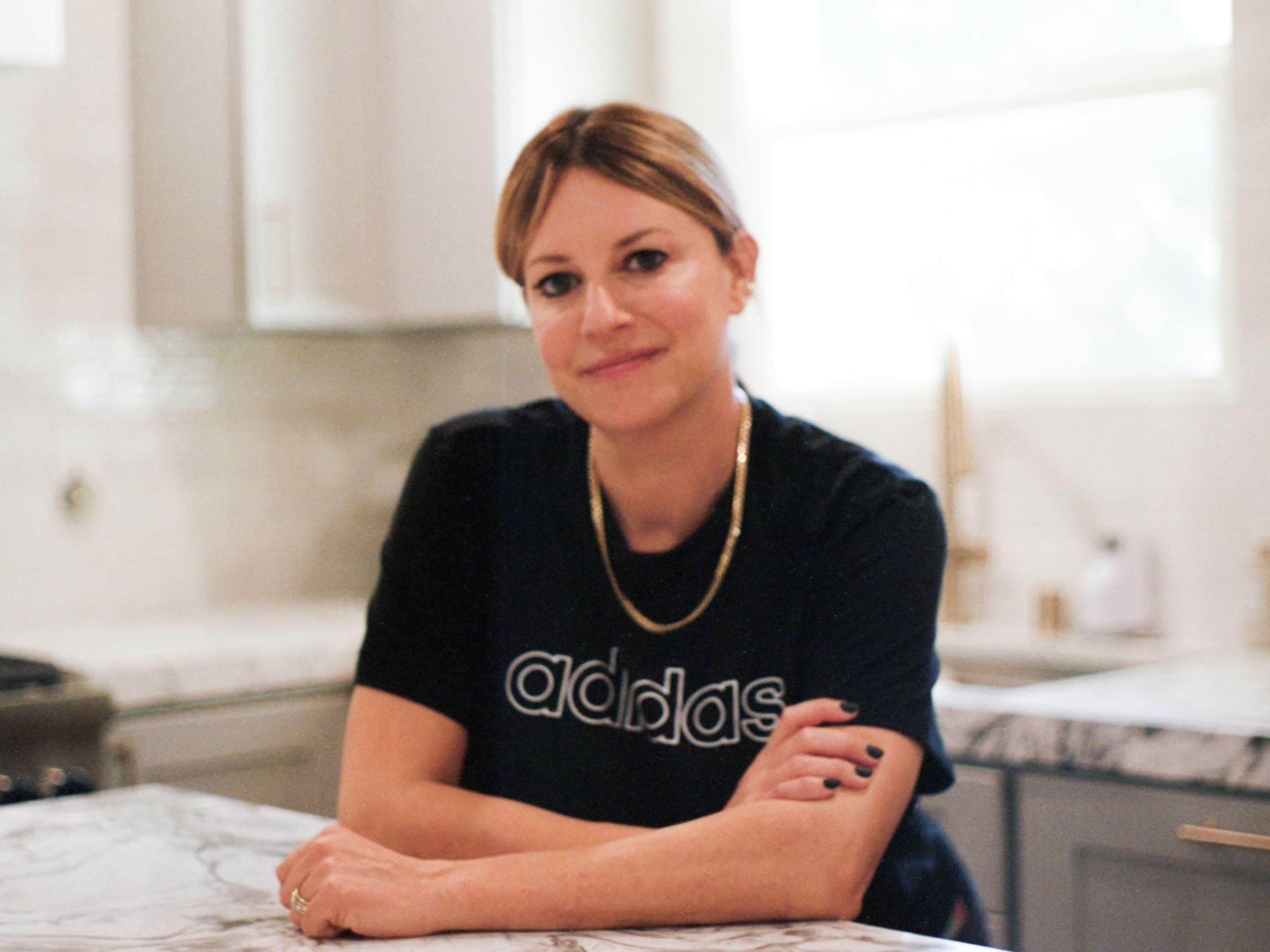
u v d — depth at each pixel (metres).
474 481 1.36
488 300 2.91
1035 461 2.66
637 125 1.18
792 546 1.26
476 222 2.92
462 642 1.35
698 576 1.27
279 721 2.55
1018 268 2.82
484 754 1.36
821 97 3.12
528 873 0.96
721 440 1.26
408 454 3.52
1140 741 1.67
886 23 3.00
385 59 3.05
